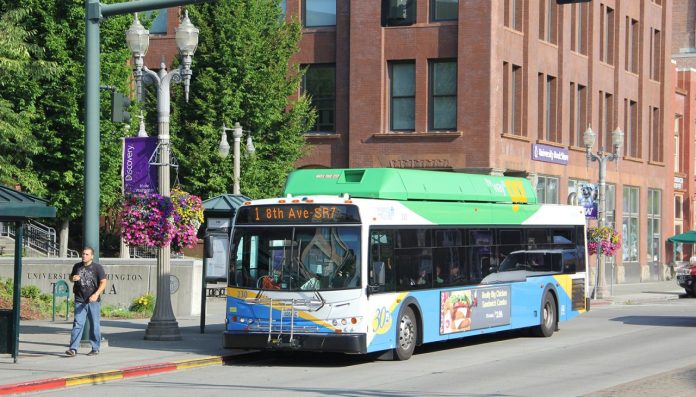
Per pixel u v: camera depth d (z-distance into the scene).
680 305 51.59
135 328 32.66
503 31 56.53
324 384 21.31
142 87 28.55
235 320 24.88
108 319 36.16
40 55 44.59
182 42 28.36
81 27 46.97
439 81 56.34
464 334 28.27
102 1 45.81
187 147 52.16
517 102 59.06
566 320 37.75
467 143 55.16
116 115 26.33
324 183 26.84
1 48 36.22
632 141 75.50
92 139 25.69
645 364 24.89
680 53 94.75
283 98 53.06
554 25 63.59
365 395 19.53
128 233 27.80
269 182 52.94
